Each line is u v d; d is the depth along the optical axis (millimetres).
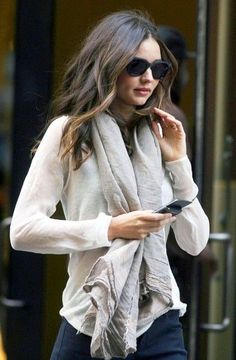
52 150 6648
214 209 10328
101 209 6617
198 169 10000
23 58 10422
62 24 10320
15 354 10500
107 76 6637
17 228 6609
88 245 6512
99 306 6402
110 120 6695
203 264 10125
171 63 6887
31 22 10406
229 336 10672
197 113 10016
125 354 6551
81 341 6645
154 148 6805
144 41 6660
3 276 10695
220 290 10445
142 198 6656
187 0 10133
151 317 6680
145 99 6715
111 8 10234
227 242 10219
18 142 10469
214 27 10203
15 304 10461
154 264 6676
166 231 6973
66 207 6773
